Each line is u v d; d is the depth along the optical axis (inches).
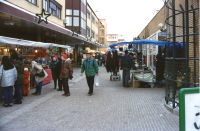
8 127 161.3
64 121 175.8
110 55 427.8
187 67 184.7
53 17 641.6
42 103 241.0
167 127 158.4
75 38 756.0
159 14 474.9
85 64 287.7
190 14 223.8
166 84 220.1
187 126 86.8
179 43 218.8
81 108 217.6
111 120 177.6
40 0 539.8
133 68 355.9
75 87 364.8
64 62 287.7
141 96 276.8
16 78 227.0
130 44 355.3
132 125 164.6
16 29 516.7
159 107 217.8
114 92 309.3
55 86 351.9
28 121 176.1
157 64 349.1
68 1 876.6
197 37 203.6
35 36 653.3
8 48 327.9
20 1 436.8
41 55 421.7
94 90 329.4
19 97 237.9
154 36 533.0
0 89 245.6
